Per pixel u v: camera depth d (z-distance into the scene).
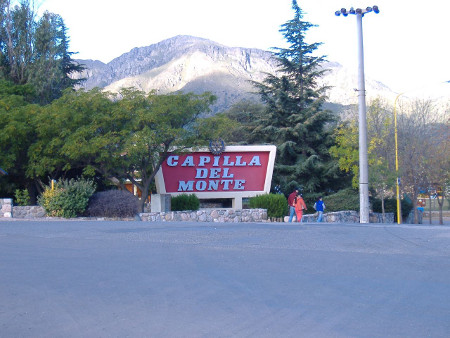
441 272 9.66
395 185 35.62
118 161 28.75
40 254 11.32
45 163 28.58
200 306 7.21
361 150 24.17
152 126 29.03
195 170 34.12
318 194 44.53
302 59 48.66
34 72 37.38
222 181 34.44
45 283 8.53
